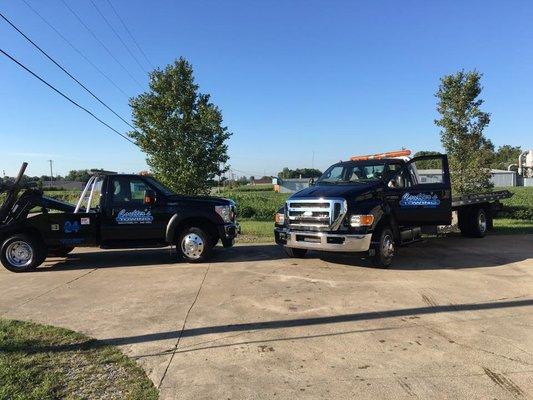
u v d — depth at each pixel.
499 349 5.10
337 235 9.22
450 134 18.89
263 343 5.36
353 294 7.43
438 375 4.47
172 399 4.06
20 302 7.28
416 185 11.08
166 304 7.01
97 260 11.23
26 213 10.12
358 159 12.20
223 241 10.55
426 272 9.16
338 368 4.66
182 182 17.39
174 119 17.72
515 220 20.30
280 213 10.36
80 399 4.03
